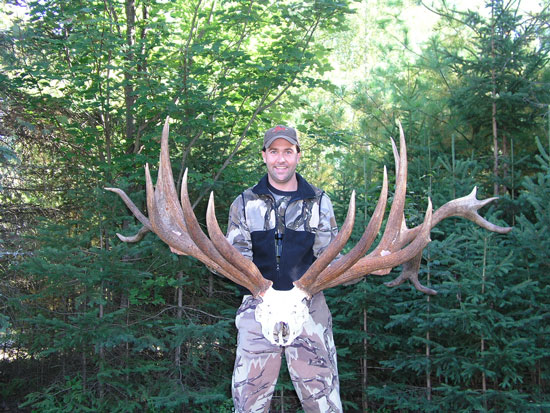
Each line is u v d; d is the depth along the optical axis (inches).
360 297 190.4
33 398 201.2
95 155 256.5
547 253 166.7
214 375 228.4
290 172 107.8
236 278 100.0
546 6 239.8
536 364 181.0
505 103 240.1
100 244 205.2
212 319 238.2
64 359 219.1
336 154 269.6
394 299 196.5
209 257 98.4
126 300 218.2
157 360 225.5
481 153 259.6
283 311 96.3
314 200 109.6
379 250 104.3
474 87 240.4
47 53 232.2
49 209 253.1
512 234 178.7
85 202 209.2
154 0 235.0
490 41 244.7
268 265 106.5
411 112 267.1
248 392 101.2
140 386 203.6
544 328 168.6
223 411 208.5
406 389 193.2
